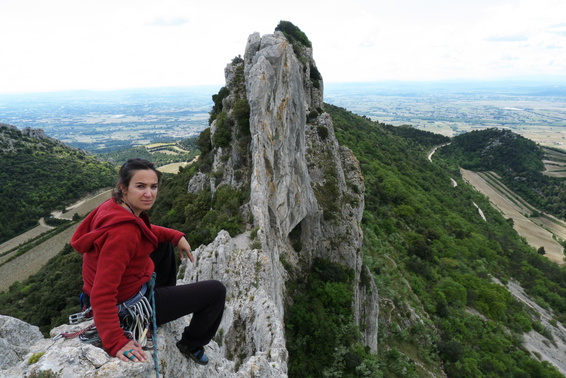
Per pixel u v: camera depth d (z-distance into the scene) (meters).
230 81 48.62
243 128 39.53
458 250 92.88
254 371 11.55
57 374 4.70
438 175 166.00
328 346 34.06
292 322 34.84
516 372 58.31
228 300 25.00
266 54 36.81
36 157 165.50
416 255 81.19
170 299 6.11
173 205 52.44
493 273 94.94
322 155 54.22
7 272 88.31
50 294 52.41
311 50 67.12
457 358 52.06
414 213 98.00
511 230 143.75
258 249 29.38
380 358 44.38
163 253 7.16
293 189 41.41
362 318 47.31
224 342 22.02
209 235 32.72
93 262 5.42
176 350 6.83
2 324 7.20
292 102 40.62
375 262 63.50
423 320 57.56
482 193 188.38
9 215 125.88
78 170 166.88
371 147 132.25
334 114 152.88
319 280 42.19
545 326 82.31
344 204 50.94
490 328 68.12
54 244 98.62
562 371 67.50
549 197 189.62
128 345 5.09
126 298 5.63
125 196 5.68
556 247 145.62
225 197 36.44
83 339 5.52
